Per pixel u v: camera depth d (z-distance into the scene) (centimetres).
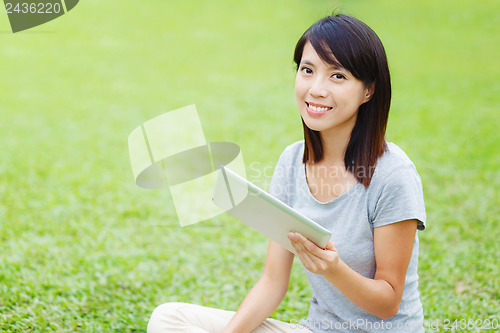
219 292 439
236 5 1859
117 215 608
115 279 456
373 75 234
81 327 374
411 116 981
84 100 1114
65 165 769
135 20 1703
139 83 1232
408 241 234
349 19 235
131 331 375
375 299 228
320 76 234
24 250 505
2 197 648
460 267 464
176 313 251
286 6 1844
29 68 1320
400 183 233
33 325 367
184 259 504
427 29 1622
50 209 617
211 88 1194
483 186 668
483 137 865
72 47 1478
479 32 1588
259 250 525
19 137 894
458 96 1105
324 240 211
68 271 464
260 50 1471
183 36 1583
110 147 852
